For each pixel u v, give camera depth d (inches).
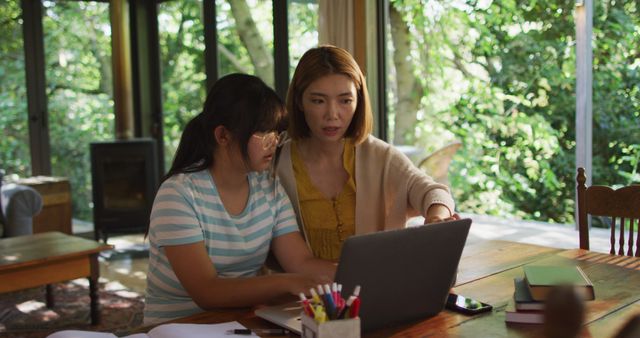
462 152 195.8
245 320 56.7
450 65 196.2
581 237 86.0
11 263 120.4
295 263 66.9
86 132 247.1
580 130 159.0
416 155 190.5
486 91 190.1
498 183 189.9
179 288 63.4
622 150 163.5
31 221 182.2
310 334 45.8
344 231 72.1
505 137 187.8
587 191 85.4
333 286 46.4
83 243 138.7
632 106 160.2
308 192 71.9
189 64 242.7
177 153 65.0
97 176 223.1
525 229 174.6
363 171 72.1
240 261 64.9
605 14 162.9
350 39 175.8
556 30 175.0
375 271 49.0
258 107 60.5
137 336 51.9
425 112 198.7
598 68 165.8
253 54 219.3
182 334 51.0
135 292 167.8
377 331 52.3
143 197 230.7
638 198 81.9
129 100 245.4
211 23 231.1
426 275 52.3
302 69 66.9
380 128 182.5
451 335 51.1
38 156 237.0
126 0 244.2
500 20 185.5
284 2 202.2
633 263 73.0
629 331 22.6
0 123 230.7
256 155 61.3
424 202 68.5
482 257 77.2
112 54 243.1
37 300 160.9
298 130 70.6
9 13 230.2
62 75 241.1
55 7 237.9
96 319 139.9
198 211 61.7
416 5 192.5
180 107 248.8
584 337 49.6
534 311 53.4
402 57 192.2
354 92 66.8
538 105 180.4
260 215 65.9
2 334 135.2
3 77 230.4
